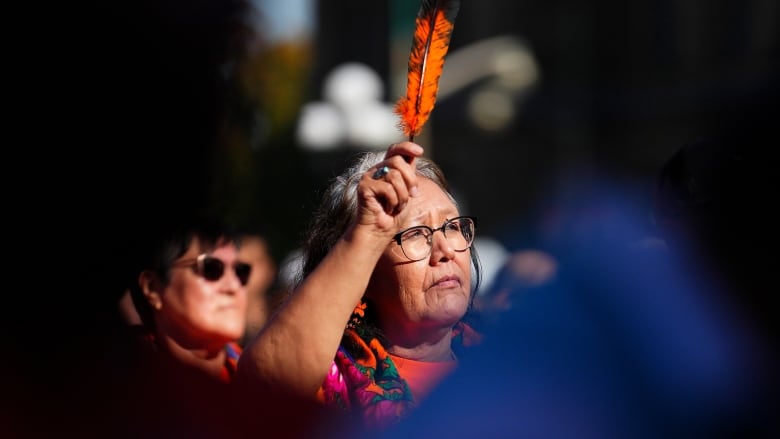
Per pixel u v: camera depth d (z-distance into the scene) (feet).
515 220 117.08
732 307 11.93
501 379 11.96
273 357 14.15
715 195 12.26
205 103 8.62
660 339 12.19
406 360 16.88
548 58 131.64
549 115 120.98
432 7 15.85
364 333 16.89
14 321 8.34
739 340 11.76
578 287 13.01
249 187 28.22
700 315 12.23
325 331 14.16
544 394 11.77
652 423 11.68
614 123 127.54
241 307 20.98
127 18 8.13
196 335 19.81
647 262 13.76
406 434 12.17
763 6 116.47
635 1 129.80
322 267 14.48
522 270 26.53
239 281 20.86
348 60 80.69
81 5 7.98
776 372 11.52
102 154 8.29
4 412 8.18
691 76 123.85
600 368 11.98
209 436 9.12
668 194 13.50
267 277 23.95
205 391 9.39
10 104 7.97
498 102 88.07
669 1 127.44
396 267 16.62
